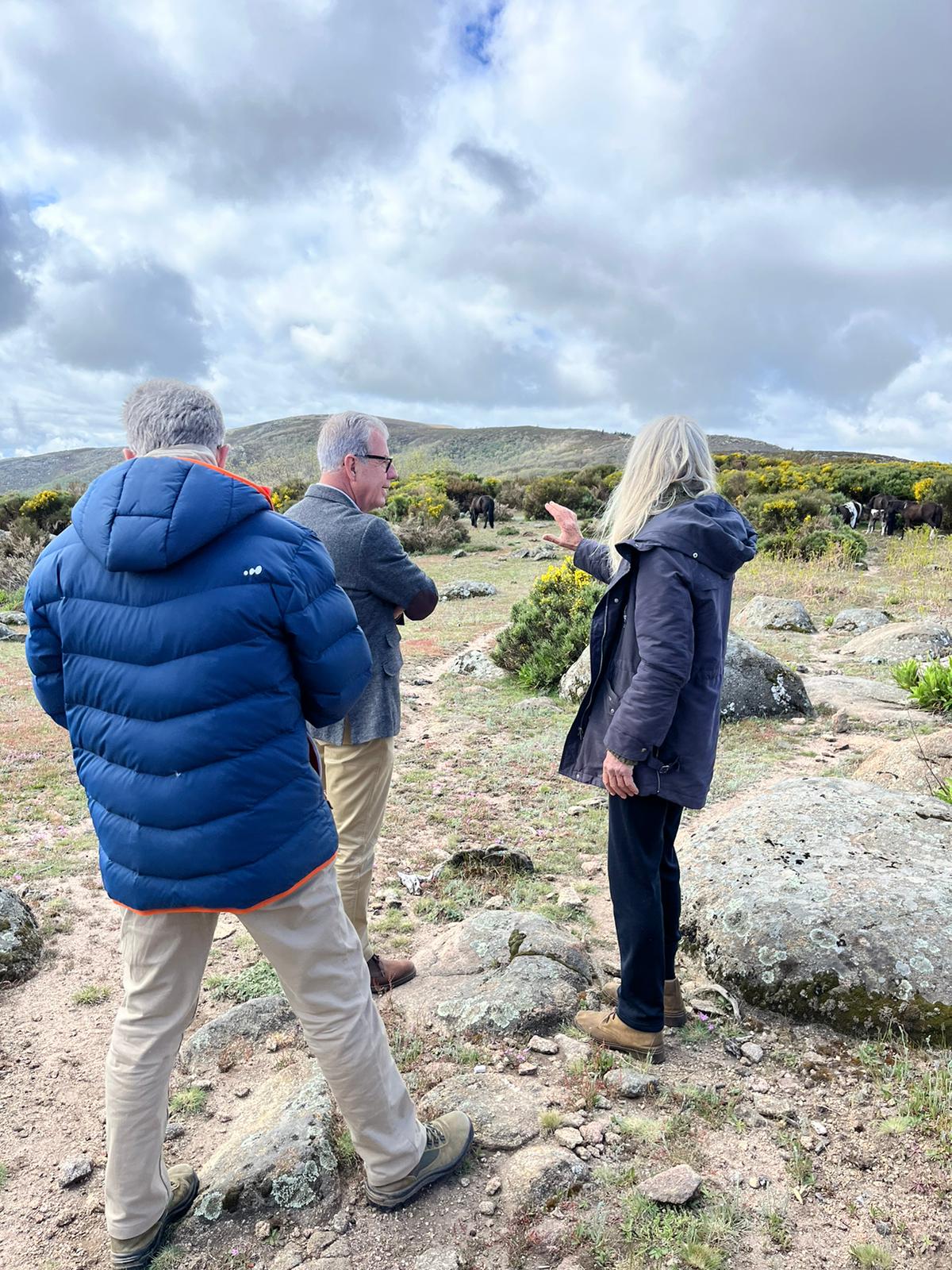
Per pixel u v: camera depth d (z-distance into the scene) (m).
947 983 2.65
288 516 2.77
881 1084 2.44
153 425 1.80
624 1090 2.37
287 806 1.74
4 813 5.38
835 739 6.40
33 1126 2.44
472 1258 1.85
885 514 23.16
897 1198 2.00
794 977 2.83
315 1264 1.84
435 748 6.79
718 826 3.86
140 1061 1.81
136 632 1.68
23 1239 2.02
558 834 4.87
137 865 1.72
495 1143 2.16
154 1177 1.88
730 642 7.45
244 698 1.68
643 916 2.47
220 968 3.42
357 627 1.89
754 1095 2.41
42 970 3.39
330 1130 2.18
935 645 9.02
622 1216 1.93
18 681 9.74
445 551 23.89
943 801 4.16
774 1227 1.91
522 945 3.16
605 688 2.50
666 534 2.28
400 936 3.64
